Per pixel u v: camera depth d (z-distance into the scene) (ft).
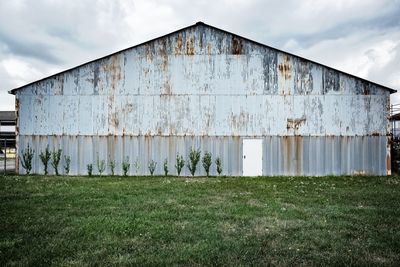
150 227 25.55
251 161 66.64
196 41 68.08
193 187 47.85
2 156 145.79
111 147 67.56
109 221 27.02
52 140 68.03
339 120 66.59
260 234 24.00
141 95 67.82
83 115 67.92
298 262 18.94
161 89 67.82
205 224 26.48
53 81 68.23
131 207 32.86
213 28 68.08
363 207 33.14
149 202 35.58
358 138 66.23
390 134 66.08
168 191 43.62
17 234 23.58
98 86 68.03
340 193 42.50
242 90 67.41
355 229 25.30
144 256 19.58
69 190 43.91
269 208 32.42
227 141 67.10
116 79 68.03
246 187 48.16
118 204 34.42
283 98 67.10
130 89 67.92
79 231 24.27
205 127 67.26
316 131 66.54
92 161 67.56
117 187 47.29
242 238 22.97
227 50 67.82
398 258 19.52
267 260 19.15
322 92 66.80
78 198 37.70
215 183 53.11
